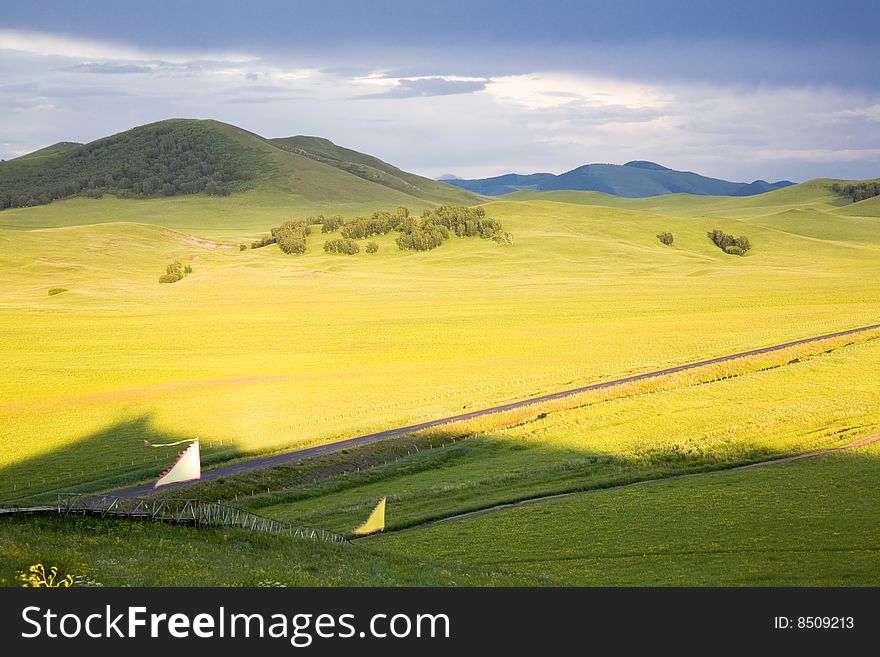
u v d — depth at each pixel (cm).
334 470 7319
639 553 4903
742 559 4691
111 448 8119
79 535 4388
